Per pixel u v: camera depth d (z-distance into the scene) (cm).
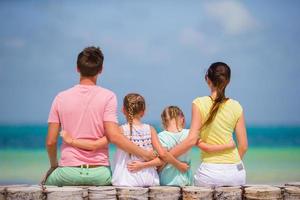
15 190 509
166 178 575
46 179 563
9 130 5119
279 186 550
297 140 4556
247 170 2130
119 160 562
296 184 567
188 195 523
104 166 552
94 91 553
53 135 552
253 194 525
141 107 568
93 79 559
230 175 560
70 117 547
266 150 3628
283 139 4703
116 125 549
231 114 568
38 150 3478
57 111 551
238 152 577
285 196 535
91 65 550
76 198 509
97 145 545
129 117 568
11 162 2497
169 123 592
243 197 537
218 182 560
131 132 563
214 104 565
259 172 2042
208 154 568
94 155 547
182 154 577
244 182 573
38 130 5141
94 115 546
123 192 523
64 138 542
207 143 569
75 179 541
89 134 547
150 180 558
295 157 2881
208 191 522
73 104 547
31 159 2688
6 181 1716
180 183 574
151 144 567
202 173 566
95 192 518
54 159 566
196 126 564
